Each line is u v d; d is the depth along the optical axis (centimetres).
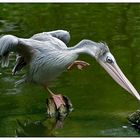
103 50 1399
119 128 1341
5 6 2378
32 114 1430
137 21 2144
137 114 1371
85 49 1407
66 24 2125
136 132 1323
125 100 1491
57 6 2377
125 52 1805
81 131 1330
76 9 2330
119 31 2022
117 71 1397
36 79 1468
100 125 1359
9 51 1431
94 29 2053
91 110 1441
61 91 1554
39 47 1436
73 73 1680
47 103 1453
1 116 1416
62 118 1412
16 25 2111
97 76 1653
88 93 1540
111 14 2247
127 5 2364
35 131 1344
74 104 1477
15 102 1492
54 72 1436
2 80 1617
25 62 1491
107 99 1502
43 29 2064
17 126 1362
